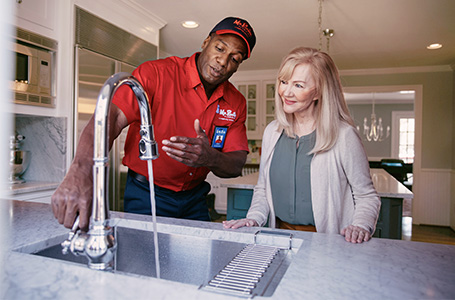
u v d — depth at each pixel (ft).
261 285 2.30
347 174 4.17
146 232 3.49
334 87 4.17
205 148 3.56
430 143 17.71
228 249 3.21
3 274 2.00
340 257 2.56
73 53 8.52
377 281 2.09
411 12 10.53
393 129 37.50
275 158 4.63
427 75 17.58
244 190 9.31
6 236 2.86
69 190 2.34
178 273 3.34
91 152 2.64
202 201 5.15
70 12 8.43
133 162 4.58
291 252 2.99
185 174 4.59
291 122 4.51
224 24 4.40
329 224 4.22
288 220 4.51
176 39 13.75
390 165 22.88
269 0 9.82
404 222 18.58
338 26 11.79
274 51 15.05
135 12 10.50
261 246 3.10
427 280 2.12
